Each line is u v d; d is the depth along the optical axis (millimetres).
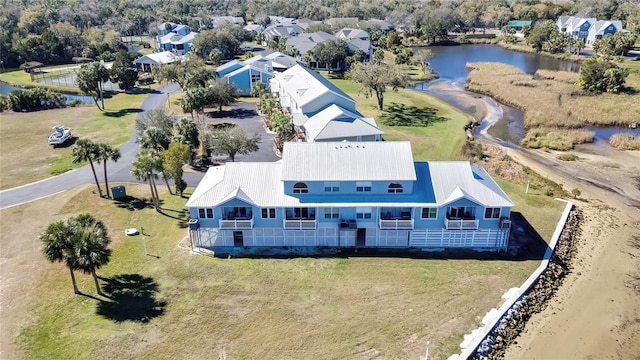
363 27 174250
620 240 48625
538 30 158875
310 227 44875
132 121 85000
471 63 135875
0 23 169750
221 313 37062
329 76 121375
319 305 38031
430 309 37625
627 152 72500
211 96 83000
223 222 44062
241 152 61969
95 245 37062
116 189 55031
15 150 71500
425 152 68938
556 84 107188
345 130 66125
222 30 156125
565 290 41219
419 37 179875
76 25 182500
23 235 47812
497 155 69375
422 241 45969
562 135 77188
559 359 34031
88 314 36594
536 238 47656
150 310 37188
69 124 84125
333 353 33312
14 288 39594
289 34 165625
